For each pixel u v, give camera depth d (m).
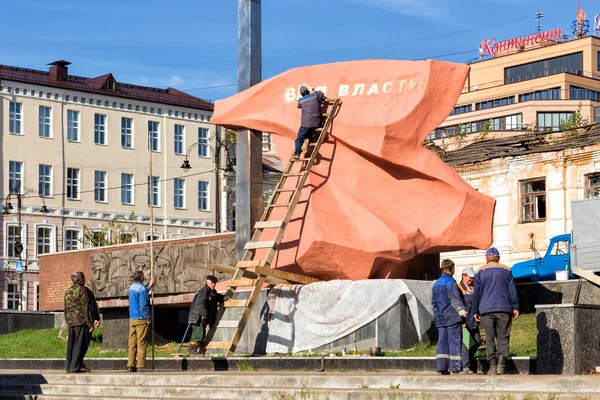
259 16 30.36
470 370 19.36
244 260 26.55
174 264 34.19
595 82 118.50
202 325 26.05
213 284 25.84
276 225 26.23
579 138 52.22
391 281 24.58
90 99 84.81
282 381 19.45
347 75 28.06
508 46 125.06
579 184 51.72
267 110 29.12
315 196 27.12
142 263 35.53
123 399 20.28
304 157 27.81
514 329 26.22
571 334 18.16
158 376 21.55
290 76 28.94
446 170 26.91
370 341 24.45
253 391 18.75
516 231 54.88
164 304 33.50
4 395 22.73
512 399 15.17
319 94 27.75
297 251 26.69
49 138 82.19
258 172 29.67
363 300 24.67
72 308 24.33
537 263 41.00
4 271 78.62
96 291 37.12
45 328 47.31
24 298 79.69
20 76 81.75
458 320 19.16
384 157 26.62
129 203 86.50
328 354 24.39
